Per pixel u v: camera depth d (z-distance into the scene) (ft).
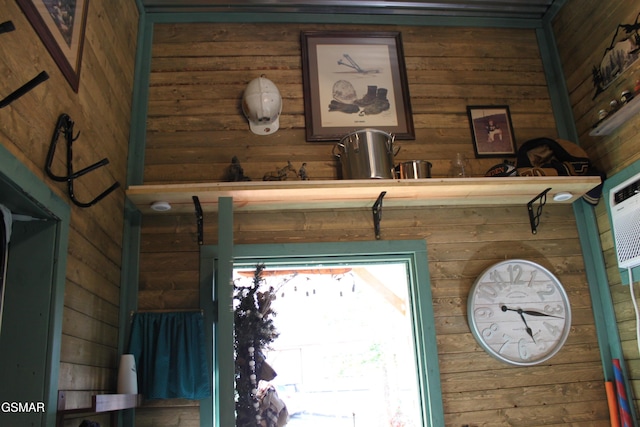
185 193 9.92
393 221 11.35
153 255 10.61
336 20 12.76
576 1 12.38
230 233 9.13
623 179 10.85
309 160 11.56
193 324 9.94
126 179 10.71
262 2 12.48
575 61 12.41
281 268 11.17
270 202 10.67
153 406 9.78
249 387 9.69
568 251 11.61
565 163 11.25
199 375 9.62
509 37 13.23
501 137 12.28
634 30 10.65
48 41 6.90
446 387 10.43
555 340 10.89
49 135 6.96
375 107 12.11
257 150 11.53
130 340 9.77
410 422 18.39
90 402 8.23
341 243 10.98
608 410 10.67
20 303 6.74
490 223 11.59
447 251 11.29
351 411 18.72
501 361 10.69
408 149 11.92
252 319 10.00
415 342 10.78
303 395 18.69
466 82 12.66
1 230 6.53
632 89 10.66
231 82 12.00
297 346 19.02
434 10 13.03
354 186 10.21
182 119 11.60
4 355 6.57
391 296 16.39
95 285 8.66
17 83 6.10
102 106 9.32
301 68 12.29
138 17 12.05
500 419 10.37
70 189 7.54
